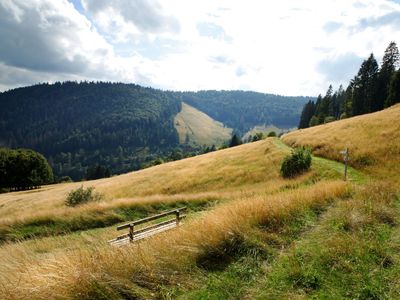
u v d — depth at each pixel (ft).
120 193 132.87
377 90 246.47
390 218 27.07
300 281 17.10
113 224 63.05
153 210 70.54
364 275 17.58
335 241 21.50
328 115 313.53
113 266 17.15
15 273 17.92
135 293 15.88
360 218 25.95
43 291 14.75
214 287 16.65
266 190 85.81
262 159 136.46
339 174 88.74
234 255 19.92
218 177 128.36
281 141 167.73
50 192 171.01
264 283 17.04
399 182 75.25
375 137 109.81
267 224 24.39
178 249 19.48
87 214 63.82
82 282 15.37
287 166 106.42
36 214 63.87
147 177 152.46
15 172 261.24
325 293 16.10
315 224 25.82
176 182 133.18
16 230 58.70
